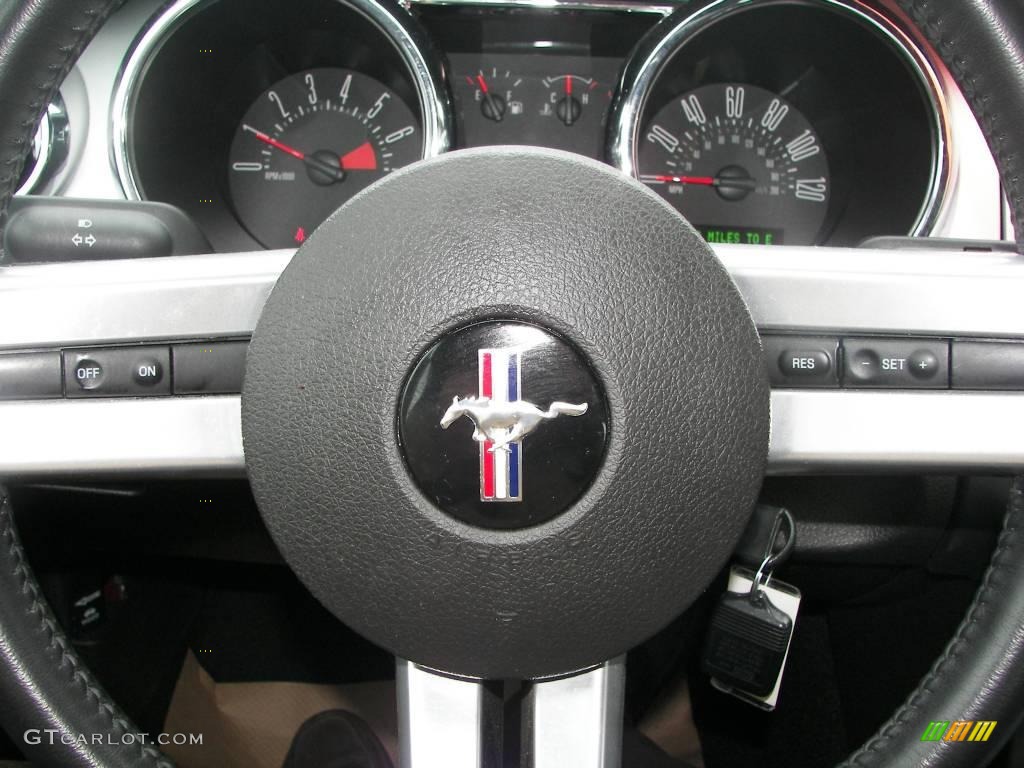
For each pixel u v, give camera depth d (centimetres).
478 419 57
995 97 69
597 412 58
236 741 152
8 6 68
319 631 156
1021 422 72
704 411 59
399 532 58
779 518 97
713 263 61
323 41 161
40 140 137
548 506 58
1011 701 66
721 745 156
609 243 58
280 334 60
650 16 157
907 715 68
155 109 151
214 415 74
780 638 93
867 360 73
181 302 74
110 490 101
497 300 57
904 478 118
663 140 173
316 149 172
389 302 58
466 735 66
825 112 171
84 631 138
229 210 173
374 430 58
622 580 59
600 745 66
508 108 167
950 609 136
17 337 74
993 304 72
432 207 59
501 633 59
